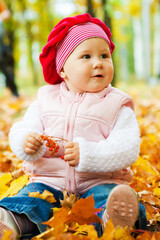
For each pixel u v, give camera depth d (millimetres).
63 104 1904
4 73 8188
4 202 1597
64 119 1846
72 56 1886
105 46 1900
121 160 1679
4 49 8078
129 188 1452
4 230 1458
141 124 4195
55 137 1768
